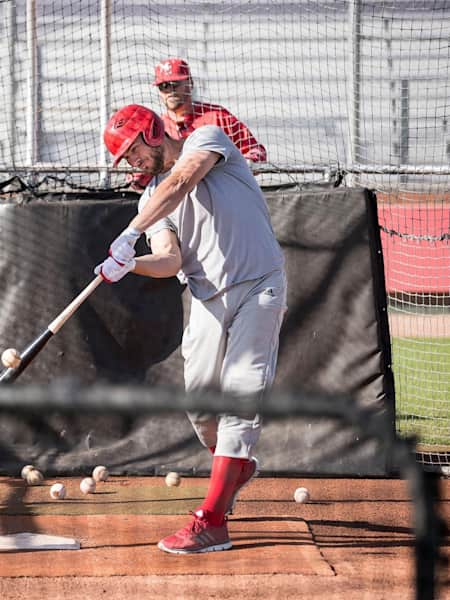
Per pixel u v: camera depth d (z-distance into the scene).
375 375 17.92
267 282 13.30
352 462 17.75
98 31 29.62
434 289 32.53
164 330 18.48
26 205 18.61
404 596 11.34
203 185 13.35
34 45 22.80
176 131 21.27
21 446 18.08
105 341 18.47
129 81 30.39
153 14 31.59
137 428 18.34
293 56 32.62
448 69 30.27
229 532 14.10
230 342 13.21
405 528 14.53
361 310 17.98
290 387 18.11
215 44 32.81
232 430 13.01
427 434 21.62
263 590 11.50
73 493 16.64
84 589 11.40
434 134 30.17
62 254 18.53
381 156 29.84
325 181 19.25
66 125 27.02
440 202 25.16
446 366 29.48
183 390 4.14
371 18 29.06
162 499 16.19
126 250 13.16
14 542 13.20
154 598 11.15
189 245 13.62
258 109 32.53
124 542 13.49
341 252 18.09
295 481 17.61
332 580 11.95
